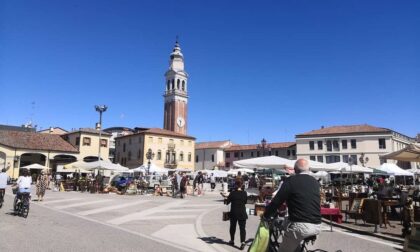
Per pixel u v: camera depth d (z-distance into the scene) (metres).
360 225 14.30
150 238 10.61
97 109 39.81
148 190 33.22
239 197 9.88
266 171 44.78
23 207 14.69
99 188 33.31
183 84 114.56
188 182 35.19
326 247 10.03
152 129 81.44
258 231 6.45
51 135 61.81
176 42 118.19
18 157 54.19
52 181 42.34
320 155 76.56
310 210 5.52
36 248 8.68
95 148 62.97
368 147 71.75
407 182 47.84
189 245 9.81
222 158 97.75
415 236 9.23
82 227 12.34
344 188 28.73
